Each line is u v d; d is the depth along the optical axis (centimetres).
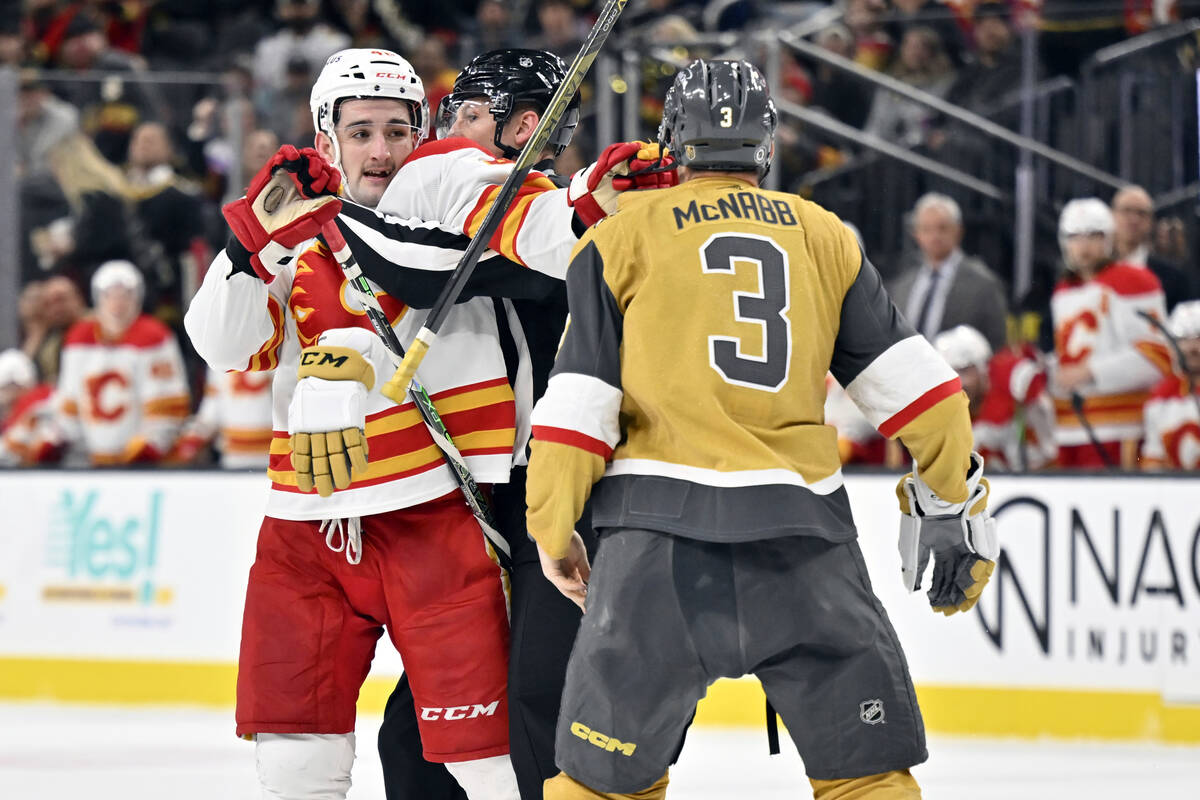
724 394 677
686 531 667
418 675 789
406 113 825
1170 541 1388
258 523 1536
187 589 1546
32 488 1590
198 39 2189
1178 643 1380
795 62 1709
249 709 787
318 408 743
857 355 714
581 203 739
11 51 2108
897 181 1684
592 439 683
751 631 670
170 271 1747
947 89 1688
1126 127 1645
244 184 1744
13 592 1580
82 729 1457
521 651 772
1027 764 1317
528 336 822
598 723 682
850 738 682
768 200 707
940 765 1309
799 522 666
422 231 768
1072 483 1409
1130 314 1562
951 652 1410
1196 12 1631
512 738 772
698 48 1695
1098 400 1574
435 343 794
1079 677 1392
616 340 693
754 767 1294
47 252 1731
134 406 1731
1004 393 1584
